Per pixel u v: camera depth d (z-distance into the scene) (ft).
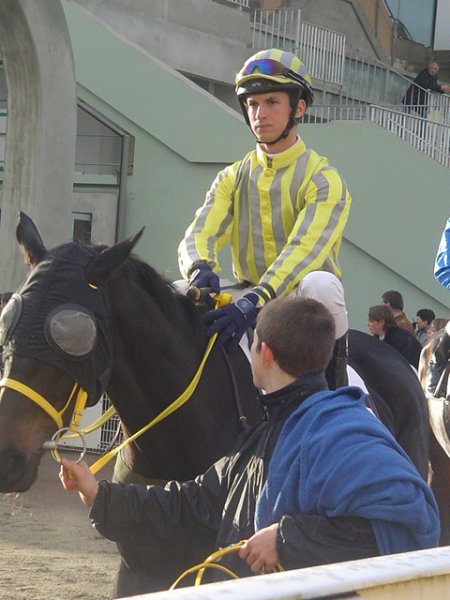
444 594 6.32
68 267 10.52
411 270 42.37
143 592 11.21
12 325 10.11
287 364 8.46
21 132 34.73
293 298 8.68
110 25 49.39
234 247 13.79
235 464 8.97
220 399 11.89
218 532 8.98
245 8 57.11
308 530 7.93
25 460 9.71
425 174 42.22
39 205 34.58
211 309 12.60
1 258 34.99
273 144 13.21
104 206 46.06
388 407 14.39
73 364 10.12
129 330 11.14
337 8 62.90
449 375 17.76
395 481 7.88
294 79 12.95
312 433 8.14
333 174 13.21
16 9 33.27
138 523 9.15
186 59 52.60
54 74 34.60
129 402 11.50
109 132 46.09
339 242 13.34
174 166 45.52
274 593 5.35
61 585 19.99
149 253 45.83
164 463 11.71
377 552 7.94
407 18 69.77
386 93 59.36
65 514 26.20
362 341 15.25
